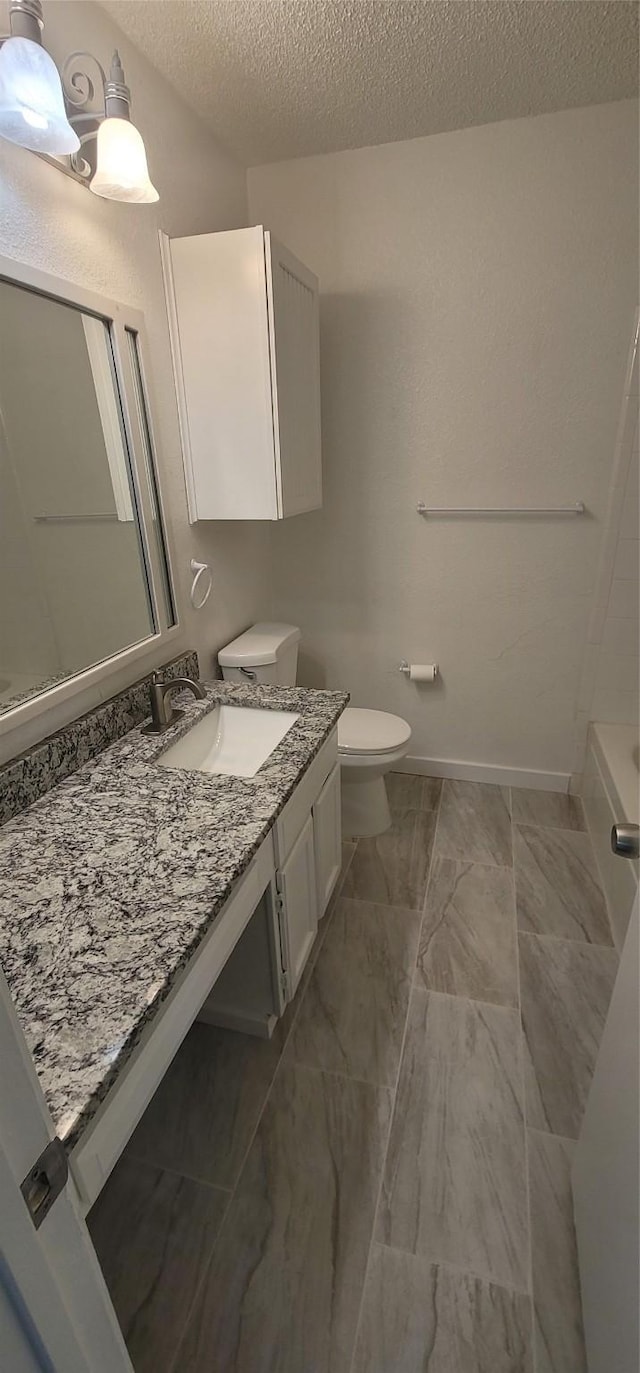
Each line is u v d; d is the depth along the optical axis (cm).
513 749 258
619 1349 75
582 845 221
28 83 88
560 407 207
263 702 163
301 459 188
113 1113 69
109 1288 104
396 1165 121
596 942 176
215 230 187
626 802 182
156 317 154
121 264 138
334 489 240
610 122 174
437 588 242
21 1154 39
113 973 74
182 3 128
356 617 257
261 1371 94
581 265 190
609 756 212
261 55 146
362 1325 99
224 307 156
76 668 133
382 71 155
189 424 169
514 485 220
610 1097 92
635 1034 83
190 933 81
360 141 190
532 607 234
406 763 275
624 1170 81
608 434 206
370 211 201
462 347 208
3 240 104
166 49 141
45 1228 41
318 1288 104
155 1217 114
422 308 207
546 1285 103
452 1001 158
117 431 141
